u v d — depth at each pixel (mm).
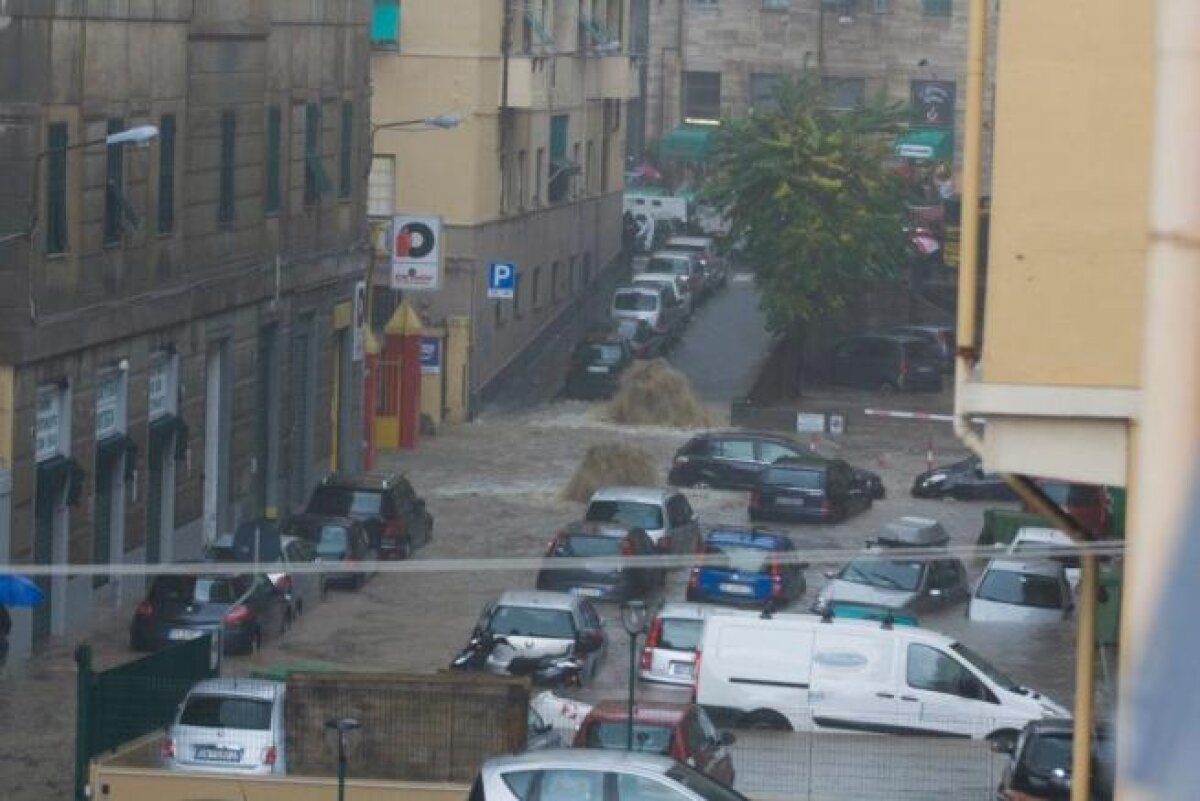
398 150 158500
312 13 117500
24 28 81750
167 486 98688
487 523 117500
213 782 57219
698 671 74125
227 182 105250
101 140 78562
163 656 62812
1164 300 13266
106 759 59031
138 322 92875
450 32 157625
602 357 165375
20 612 81688
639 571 98688
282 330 114375
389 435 141625
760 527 120375
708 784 50406
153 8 93625
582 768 49594
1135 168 28250
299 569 90000
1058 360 28594
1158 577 12484
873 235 167875
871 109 172375
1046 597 97312
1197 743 12023
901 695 72500
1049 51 28422
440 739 59375
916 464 145875
